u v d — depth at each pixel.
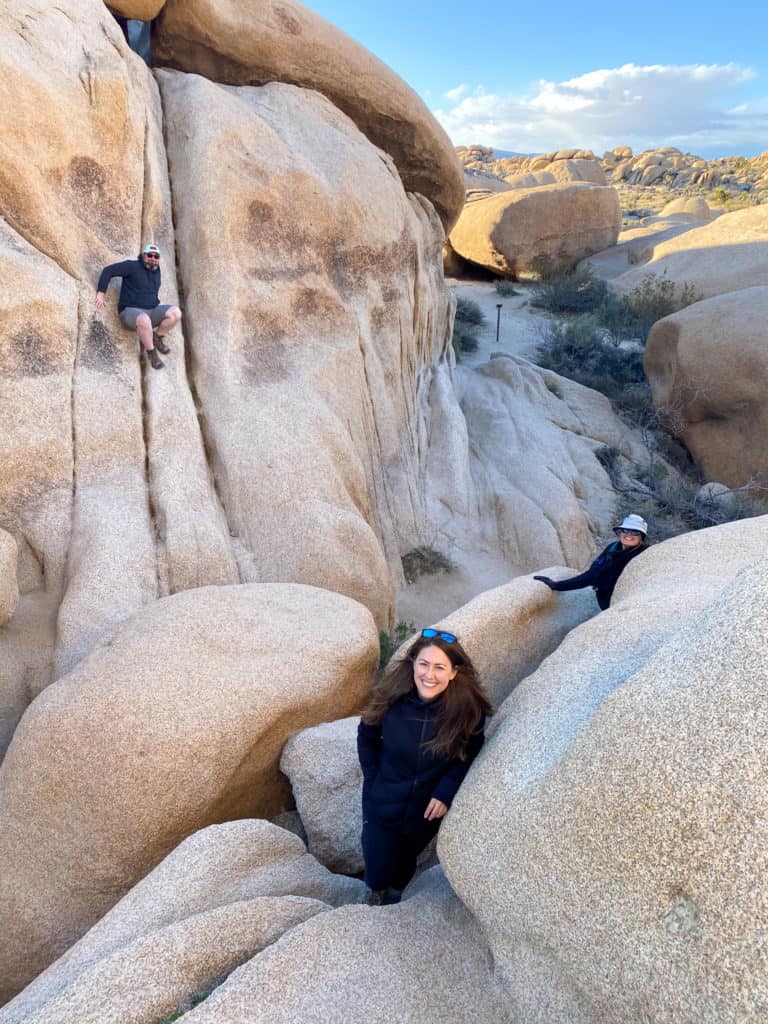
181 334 8.63
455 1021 2.86
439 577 10.55
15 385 7.01
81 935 4.38
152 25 10.63
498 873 2.83
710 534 6.07
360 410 10.22
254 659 5.23
